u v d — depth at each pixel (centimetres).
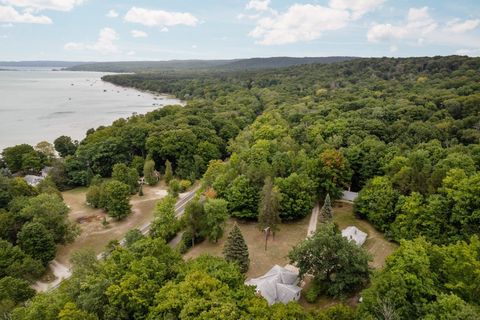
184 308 3362
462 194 5441
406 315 3534
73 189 10506
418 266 3878
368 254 4716
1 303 4428
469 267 3841
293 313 3478
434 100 12800
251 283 4888
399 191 6688
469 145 8200
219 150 12725
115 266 4306
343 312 3672
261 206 6612
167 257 4597
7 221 6469
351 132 10512
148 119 15325
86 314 3572
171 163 11719
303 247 4806
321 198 8056
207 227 6531
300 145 10562
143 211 8650
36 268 5712
